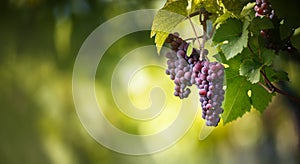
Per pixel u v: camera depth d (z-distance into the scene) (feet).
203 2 7.11
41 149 15.64
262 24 6.93
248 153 16.24
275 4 9.64
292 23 7.59
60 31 12.58
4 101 14.97
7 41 13.09
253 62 7.04
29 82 14.33
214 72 6.79
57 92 14.33
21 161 15.75
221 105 6.84
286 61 10.32
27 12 12.72
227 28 6.91
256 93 7.30
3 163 15.62
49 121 15.42
